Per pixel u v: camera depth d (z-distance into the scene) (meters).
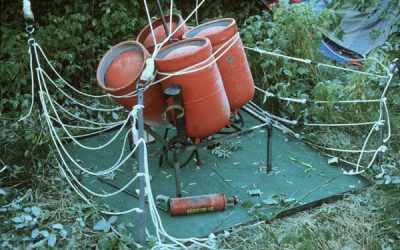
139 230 3.75
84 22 6.01
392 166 4.29
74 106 5.43
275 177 4.35
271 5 5.60
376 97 4.88
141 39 4.35
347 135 4.85
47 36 5.64
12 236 3.68
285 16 5.30
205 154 4.67
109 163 4.62
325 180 4.30
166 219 3.90
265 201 4.01
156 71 3.75
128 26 5.83
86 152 4.78
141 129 3.48
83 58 5.79
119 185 4.32
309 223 3.82
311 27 5.30
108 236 3.61
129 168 4.54
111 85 3.86
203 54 3.66
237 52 4.05
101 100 5.55
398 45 5.45
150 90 3.85
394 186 4.06
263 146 4.77
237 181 4.32
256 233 3.76
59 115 5.23
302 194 4.12
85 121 5.25
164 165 4.53
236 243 3.67
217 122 3.87
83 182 4.37
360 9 5.73
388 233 3.71
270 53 4.83
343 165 4.50
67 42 5.68
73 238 3.68
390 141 4.69
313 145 4.77
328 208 3.98
